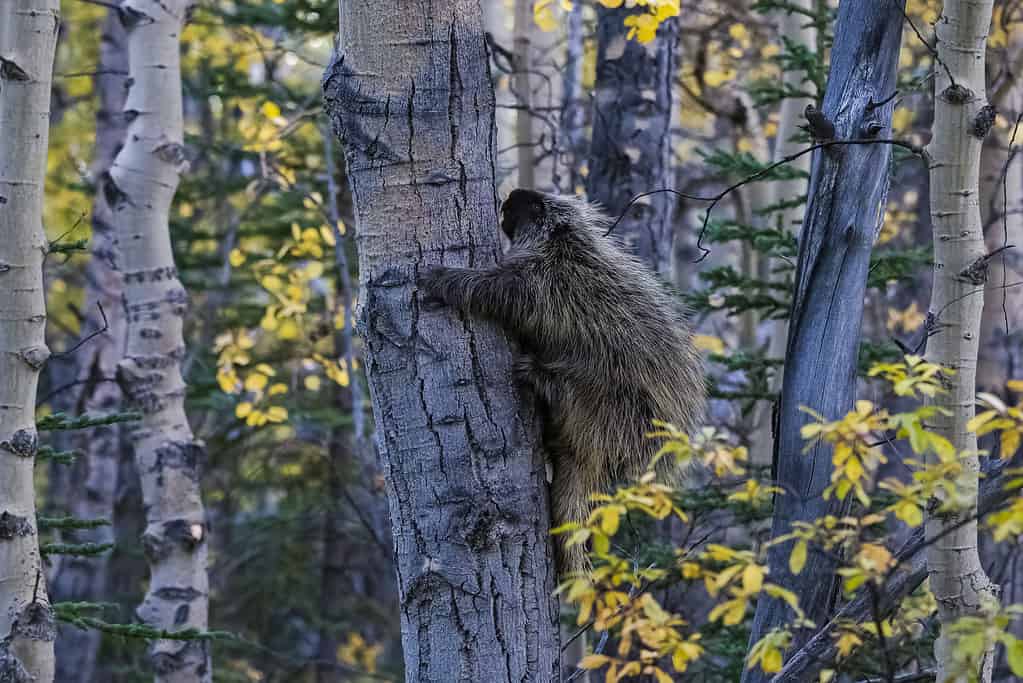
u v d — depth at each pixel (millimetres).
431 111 7543
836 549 8242
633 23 11398
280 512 23312
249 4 17641
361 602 25484
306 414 19438
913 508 6293
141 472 13180
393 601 27688
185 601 13016
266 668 25406
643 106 13352
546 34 18406
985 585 7387
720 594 13492
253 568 24203
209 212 25016
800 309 8617
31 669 8227
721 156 14094
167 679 12945
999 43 15617
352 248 19062
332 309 18297
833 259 8500
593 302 9734
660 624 6469
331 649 24281
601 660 6621
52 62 8445
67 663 19062
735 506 12461
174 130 13375
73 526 10008
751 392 14562
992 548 12914
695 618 14211
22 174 8281
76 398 19047
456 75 7594
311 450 22531
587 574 7426
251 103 18672
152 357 13172
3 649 8148
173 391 13266
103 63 20531
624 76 13391
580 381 9359
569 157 16250
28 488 8359
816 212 8578
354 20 7523
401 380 7555
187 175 21594
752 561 6156
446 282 7543
